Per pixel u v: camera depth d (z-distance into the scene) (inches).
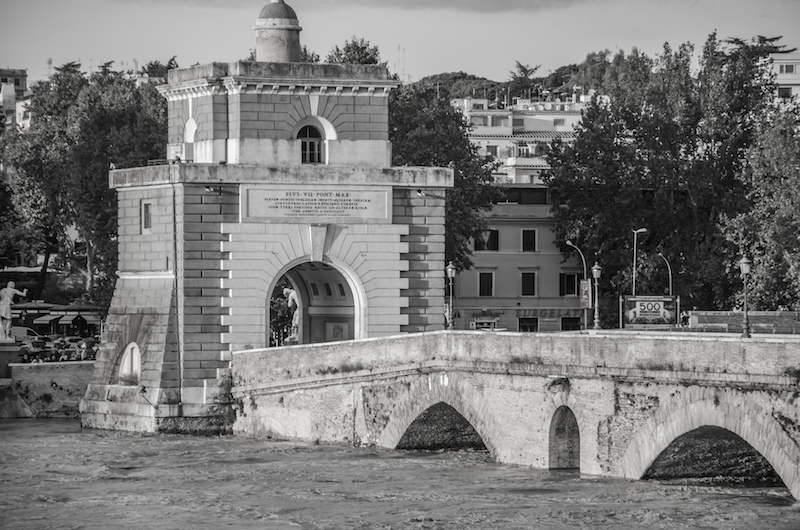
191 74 4633.4
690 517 3248.0
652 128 6825.8
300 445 4227.4
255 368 4382.4
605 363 3575.3
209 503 3550.7
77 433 4483.3
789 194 6107.3
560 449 3777.1
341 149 4630.9
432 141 6245.1
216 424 4441.4
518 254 7337.6
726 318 5388.8
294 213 4520.2
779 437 3223.4
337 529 3287.4
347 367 4178.2
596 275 5369.1
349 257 4571.9
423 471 3826.3
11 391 4864.7
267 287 4498.0
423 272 4635.8
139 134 6919.3
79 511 3494.1
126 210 4606.3
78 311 7027.6
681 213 6781.5
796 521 3198.8
